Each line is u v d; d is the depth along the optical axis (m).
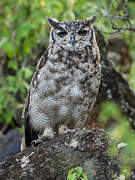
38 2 14.21
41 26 14.23
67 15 11.68
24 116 9.52
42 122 9.15
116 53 13.84
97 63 8.82
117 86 12.41
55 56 8.66
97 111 11.62
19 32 14.48
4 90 14.20
